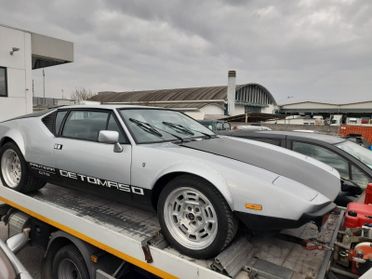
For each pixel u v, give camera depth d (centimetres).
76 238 288
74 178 327
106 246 261
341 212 311
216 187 221
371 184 252
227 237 222
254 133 511
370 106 6303
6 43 1320
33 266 379
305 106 6912
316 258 238
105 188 299
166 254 226
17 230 360
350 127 1762
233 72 4100
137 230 270
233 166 234
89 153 307
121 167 280
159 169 255
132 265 268
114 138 275
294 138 468
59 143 339
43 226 337
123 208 327
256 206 213
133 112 327
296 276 211
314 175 257
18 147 384
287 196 209
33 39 1450
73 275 304
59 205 334
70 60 1620
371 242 207
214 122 1828
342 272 220
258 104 5969
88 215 304
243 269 220
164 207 249
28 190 388
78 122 339
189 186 235
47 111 385
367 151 466
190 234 239
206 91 5069
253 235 261
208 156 252
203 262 230
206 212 232
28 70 1410
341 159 418
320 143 445
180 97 5050
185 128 348
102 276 263
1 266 183
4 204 392
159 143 290
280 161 268
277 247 254
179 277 220
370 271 174
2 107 1328
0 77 1321
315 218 209
